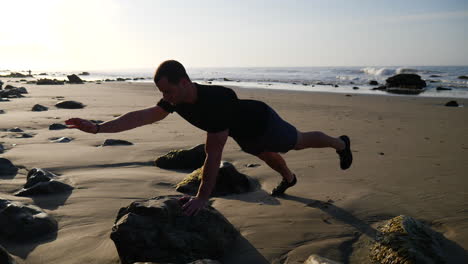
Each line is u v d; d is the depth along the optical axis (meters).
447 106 13.57
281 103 14.49
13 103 12.55
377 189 3.80
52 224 2.79
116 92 20.03
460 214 3.09
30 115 9.58
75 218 2.99
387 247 2.43
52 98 15.09
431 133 7.61
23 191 3.52
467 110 12.21
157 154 5.33
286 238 2.70
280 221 2.98
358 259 2.46
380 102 15.06
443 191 3.71
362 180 4.14
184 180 3.87
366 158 5.27
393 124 8.95
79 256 2.41
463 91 22.91
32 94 17.36
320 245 2.60
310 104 14.12
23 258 2.37
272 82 36.41
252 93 20.08
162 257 2.30
